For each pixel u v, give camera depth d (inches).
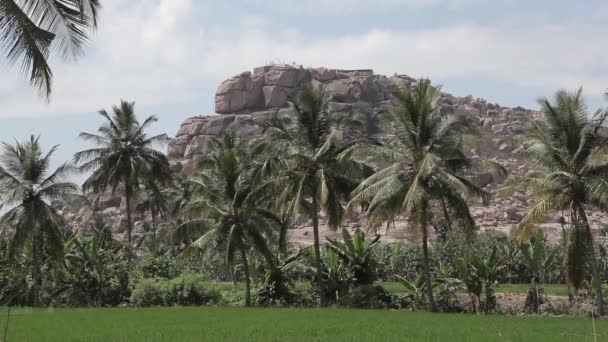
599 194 1371.8
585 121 1433.3
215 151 2615.7
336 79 5369.1
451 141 1598.2
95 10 665.6
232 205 1875.0
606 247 2225.6
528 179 1470.2
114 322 1220.5
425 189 1573.6
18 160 2000.5
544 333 995.3
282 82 5191.9
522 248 1648.6
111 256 2117.4
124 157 2559.1
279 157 1763.0
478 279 1626.5
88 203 2121.1
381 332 1011.9
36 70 631.2
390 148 1625.2
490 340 911.7
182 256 1920.5
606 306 1549.0
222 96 5265.8
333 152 1765.5
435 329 1059.3
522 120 5753.0
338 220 1770.4
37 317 1364.4
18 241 1998.0
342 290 1859.0
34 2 634.8
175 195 3105.3
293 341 895.1
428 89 1644.9
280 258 2122.3
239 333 999.0
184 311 1534.2
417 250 2623.0
